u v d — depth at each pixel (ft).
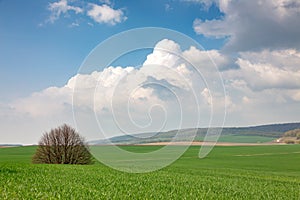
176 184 55.67
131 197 39.42
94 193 40.60
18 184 45.57
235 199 43.24
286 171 121.90
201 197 41.91
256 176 87.51
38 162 122.42
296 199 46.78
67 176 59.62
